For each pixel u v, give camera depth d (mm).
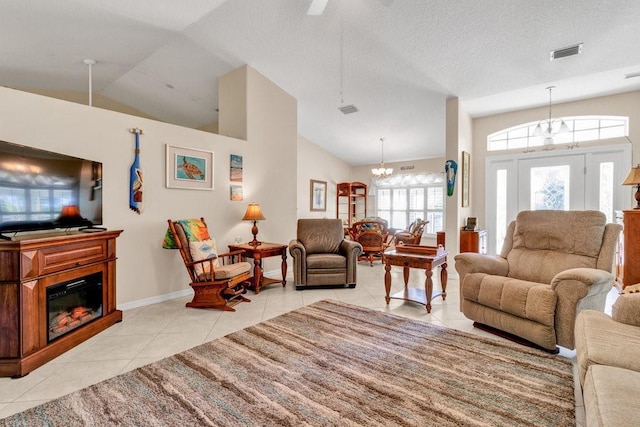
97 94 5727
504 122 5336
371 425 1545
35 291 2102
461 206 4930
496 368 2084
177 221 3383
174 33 3668
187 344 2443
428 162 7520
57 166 2480
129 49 3953
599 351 1431
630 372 1242
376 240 5891
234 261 4227
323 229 4574
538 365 2121
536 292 2332
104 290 2775
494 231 5484
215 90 5152
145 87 5289
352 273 4141
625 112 4395
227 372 2025
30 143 2615
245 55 4148
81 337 2459
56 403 1708
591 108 4625
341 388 1855
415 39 3512
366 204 8555
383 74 4297
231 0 3150
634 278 2662
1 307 1982
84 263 2537
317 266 4059
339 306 3387
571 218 2740
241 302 3531
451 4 2984
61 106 2801
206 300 3297
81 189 2703
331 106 5434
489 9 2979
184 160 3762
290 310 3258
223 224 4203
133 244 3330
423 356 2250
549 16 2951
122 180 3234
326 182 7922
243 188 4438
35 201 2303
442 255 3434
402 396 1780
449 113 4711
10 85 4910
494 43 3408
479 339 2535
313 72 4477
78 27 3287
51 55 3936
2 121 2475
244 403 1711
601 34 3096
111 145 3148
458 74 4047
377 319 2986
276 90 4891
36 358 2068
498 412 1643
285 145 5070
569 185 4832
